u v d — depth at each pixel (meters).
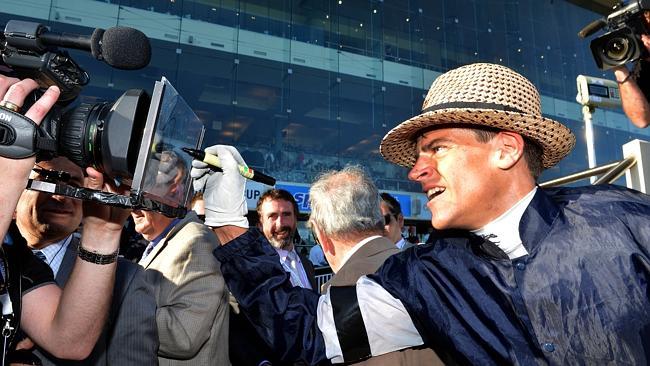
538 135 0.84
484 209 0.84
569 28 20.12
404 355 0.98
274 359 1.09
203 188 1.40
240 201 1.37
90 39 0.78
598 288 0.74
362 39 17.20
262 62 15.50
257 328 1.07
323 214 1.33
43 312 0.96
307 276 3.00
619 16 1.05
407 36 17.89
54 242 1.23
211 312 1.33
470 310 0.83
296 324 1.04
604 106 3.17
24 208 1.15
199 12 14.66
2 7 11.57
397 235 2.84
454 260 0.89
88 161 0.81
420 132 0.93
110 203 0.76
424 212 15.44
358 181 1.34
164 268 1.38
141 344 1.25
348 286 1.02
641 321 0.70
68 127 0.80
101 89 13.50
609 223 0.78
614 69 1.09
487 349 0.80
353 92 16.97
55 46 0.79
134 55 0.83
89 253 0.89
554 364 0.74
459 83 0.87
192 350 1.30
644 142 1.93
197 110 15.27
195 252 1.38
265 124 16.02
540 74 19.42
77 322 0.90
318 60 16.30
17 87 0.73
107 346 1.23
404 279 0.93
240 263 1.15
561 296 0.76
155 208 0.85
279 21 15.91
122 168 0.79
